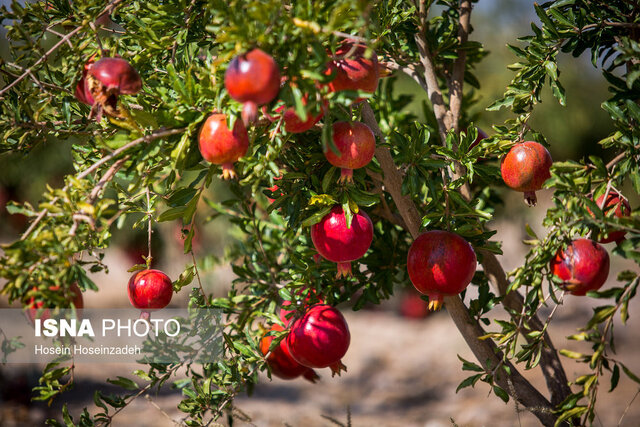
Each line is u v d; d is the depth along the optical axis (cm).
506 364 175
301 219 173
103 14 168
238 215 205
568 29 169
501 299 182
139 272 170
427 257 164
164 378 181
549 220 159
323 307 176
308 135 174
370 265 194
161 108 161
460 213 173
